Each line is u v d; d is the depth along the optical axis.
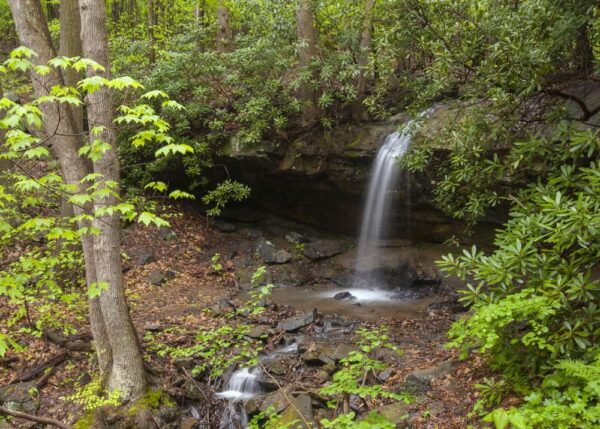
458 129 6.96
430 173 9.24
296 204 12.48
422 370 5.80
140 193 12.39
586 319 4.14
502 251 4.72
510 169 5.88
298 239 12.29
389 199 10.59
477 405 4.68
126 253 10.98
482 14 6.34
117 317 5.95
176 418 6.04
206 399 6.41
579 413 3.37
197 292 10.05
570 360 3.78
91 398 5.75
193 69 11.90
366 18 8.48
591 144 4.66
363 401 5.61
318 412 5.61
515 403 4.48
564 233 3.99
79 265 8.61
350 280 10.98
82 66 3.36
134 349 6.08
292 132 11.50
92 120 5.54
